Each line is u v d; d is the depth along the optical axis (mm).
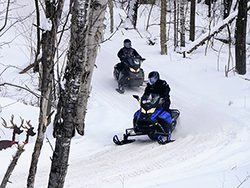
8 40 29766
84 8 5336
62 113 5699
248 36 39094
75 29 5398
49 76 4914
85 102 16094
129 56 23578
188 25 47438
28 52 28859
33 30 29156
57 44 4895
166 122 15562
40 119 5023
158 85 16094
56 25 4758
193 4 40375
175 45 34500
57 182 5832
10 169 4727
